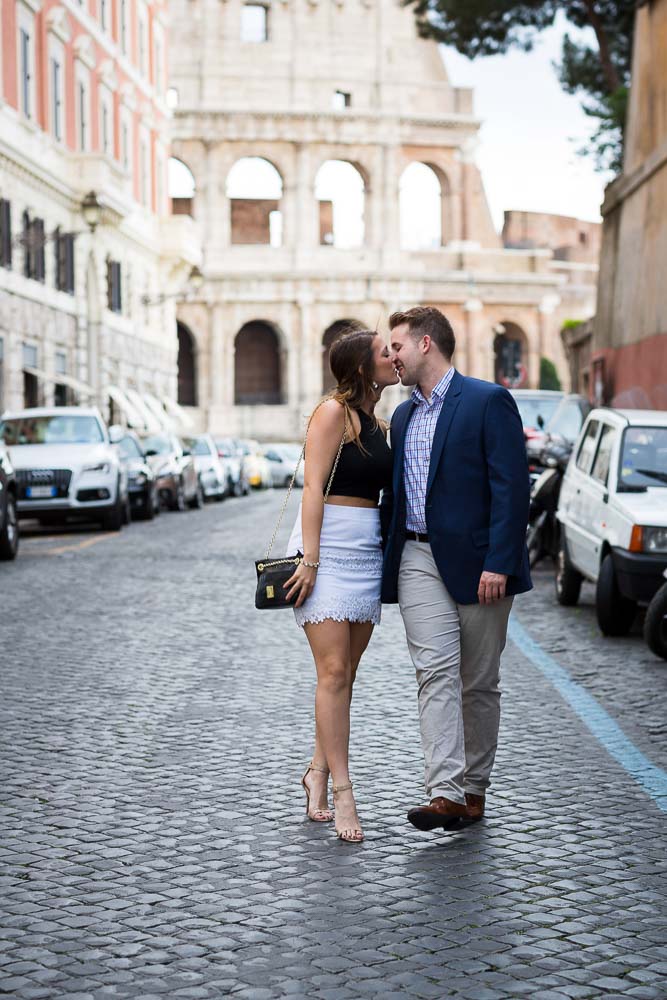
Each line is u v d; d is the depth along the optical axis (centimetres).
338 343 653
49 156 4122
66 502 2547
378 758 787
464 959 480
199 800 697
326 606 645
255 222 8231
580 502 1390
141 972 469
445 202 8100
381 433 661
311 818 664
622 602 1236
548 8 3766
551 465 1742
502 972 468
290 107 7744
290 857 602
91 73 4672
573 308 9000
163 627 1311
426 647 638
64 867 588
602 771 755
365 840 629
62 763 774
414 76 8006
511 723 882
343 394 650
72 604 1477
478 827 649
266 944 495
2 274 3675
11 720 887
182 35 7738
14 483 2020
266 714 905
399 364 641
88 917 525
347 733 648
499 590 625
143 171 5497
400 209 7938
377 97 7919
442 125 7975
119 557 2052
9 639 1229
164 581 1714
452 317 8006
